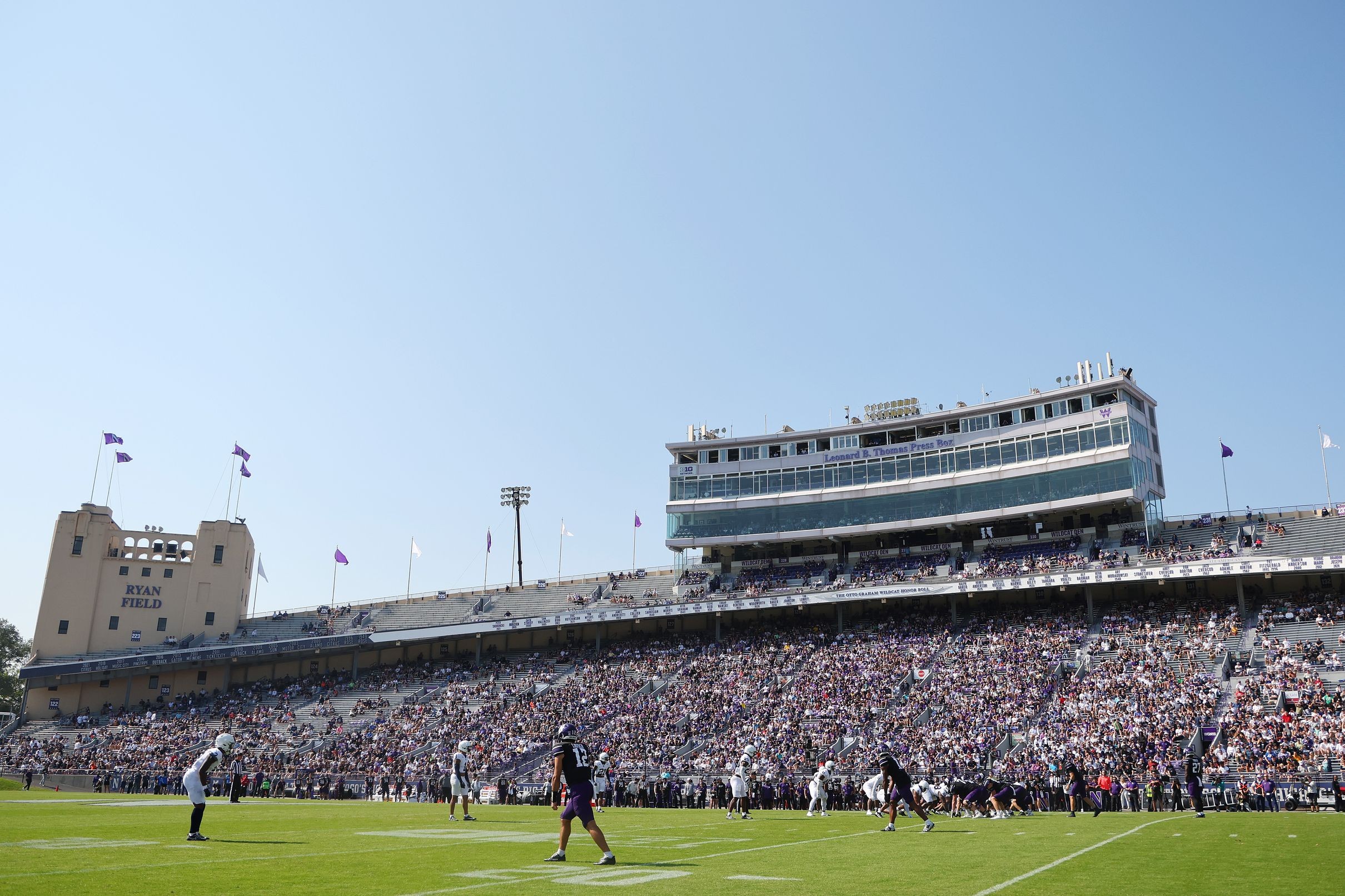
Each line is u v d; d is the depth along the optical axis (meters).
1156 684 58.06
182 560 100.56
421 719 77.25
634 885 14.02
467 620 93.06
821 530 86.62
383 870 16.09
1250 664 58.09
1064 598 74.94
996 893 13.58
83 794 58.47
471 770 63.59
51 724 88.00
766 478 90.56
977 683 63.78
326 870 15.97
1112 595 73.25
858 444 88.44
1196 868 17.11
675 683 74.94
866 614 81.44
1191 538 72.31
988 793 38.47
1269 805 41.50
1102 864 17.84
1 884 13.84
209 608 100.19
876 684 66.94
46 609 94.81
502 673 84.94
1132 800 43.41
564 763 17.70
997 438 81.31
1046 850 20.98
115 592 97.44
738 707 68.25
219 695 92.25
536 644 92.81
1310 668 55.84
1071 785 38.75
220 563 101.75
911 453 84.94
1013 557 77.12
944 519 81.50
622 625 90.31
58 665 89.69
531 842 23.02
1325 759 46.09
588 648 87.75
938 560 80.75
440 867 16.56
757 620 85.62
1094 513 78.62
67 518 97.50
